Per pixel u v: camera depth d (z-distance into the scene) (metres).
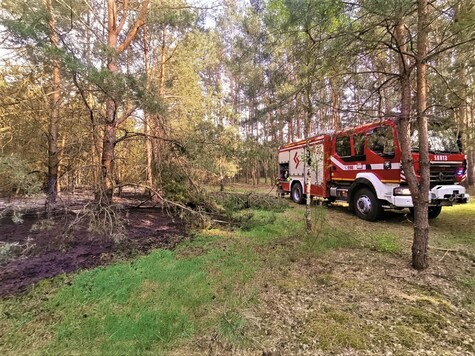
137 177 8.10
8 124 6.59
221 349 2.10
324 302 2.78
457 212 7.50
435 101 4.01
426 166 3.53
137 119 7.09
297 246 4.59
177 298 2.85
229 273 3.50
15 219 3.71
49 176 6.35
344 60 4.17
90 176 6.77
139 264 3.80
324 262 3.91
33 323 2.43
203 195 7.11
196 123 7.94
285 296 2.92
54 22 4.34
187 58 9.67
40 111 6.34
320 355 2.02
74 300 2.81
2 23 3.55
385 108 4.71
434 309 2.59
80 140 5.96
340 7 3.03
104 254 4.25
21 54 4.58
